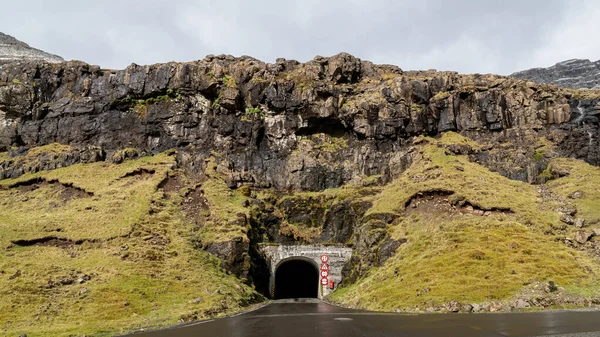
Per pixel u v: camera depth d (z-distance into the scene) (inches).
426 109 2952.8
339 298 1871.3
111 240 1945.1
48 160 2819.9
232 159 2886.3
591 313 1018.1
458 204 1988.2
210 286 1681.8
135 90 3073.3
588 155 2431.1
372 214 2182.6
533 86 2938.0
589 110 2623.0
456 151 2630.4
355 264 2092.8
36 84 3193.9
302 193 2696.9
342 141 2989.7
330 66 3218.5
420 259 1659.7
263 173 2839.6
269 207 2551.7
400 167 2679.6
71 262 1744.6
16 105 3093.0
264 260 2224.4
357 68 3304.6
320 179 2780.5
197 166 2810.0
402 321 1008.9
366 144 2888.8
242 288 1824.6
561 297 1204.5
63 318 1273.4
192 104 3056.1
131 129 3036.4
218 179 2662.4
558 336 710.5
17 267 1643.7
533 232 1733.5
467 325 885.2
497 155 2605.8
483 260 1508.4
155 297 1503.4
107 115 3075.8
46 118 3102.9
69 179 2610.7
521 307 1165.1
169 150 2920.8
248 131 2962.6
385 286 1592.0
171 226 2167.8
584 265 1471.5
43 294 1429.6
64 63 3292.3
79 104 3102.9
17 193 2603.3
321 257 2214.6
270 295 2171.5
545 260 1485.0
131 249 1879.9
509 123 2842.0
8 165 2837.1
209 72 3112.7
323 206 2581.2
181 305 1441.9
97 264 1717.5
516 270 1413.6
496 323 898.1
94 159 2849.4
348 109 2930.6
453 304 1214.9
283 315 1274.6
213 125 2992.1
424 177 2363.4
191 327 1050.7
